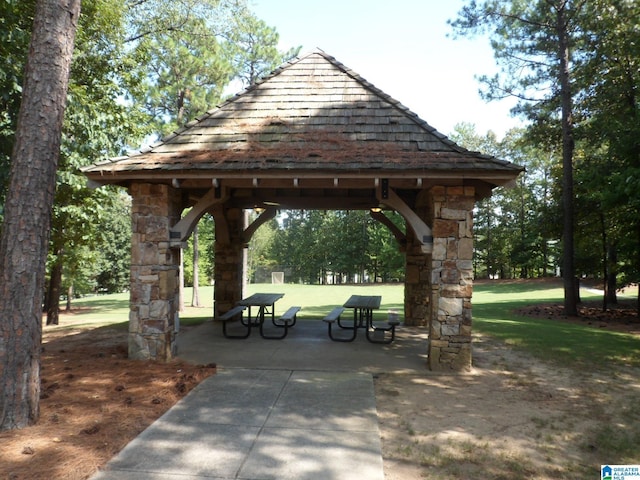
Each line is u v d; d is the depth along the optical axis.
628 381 6.04
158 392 5.23
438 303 6.57
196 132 7.51
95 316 17.20
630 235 13.04
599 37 13.72
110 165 6.61
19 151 4.15
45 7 4.30
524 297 22.47
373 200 10.23
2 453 3.49
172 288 7.14
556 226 16.30
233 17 16.66
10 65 7.47
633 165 11.59
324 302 19.34
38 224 4.18
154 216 6.94
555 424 4.46
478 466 3.53
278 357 7.21
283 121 7.60
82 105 9.08
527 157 32.66
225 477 3.28
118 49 11.32
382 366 6.71
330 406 4.89
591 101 14.99
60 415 4.39
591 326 11.56
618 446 3.91
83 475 3.21
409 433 4.20
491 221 37.38
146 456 3.60
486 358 7.35
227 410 4.73
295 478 3.28
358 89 8.02
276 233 50.84
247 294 23.98
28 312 4.12
